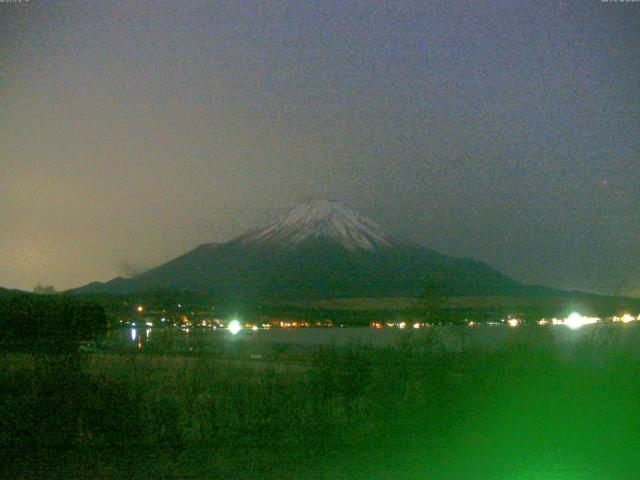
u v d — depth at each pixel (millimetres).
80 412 12758
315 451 12266
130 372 15445
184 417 14078
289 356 22297
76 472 10922
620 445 12617
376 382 14953
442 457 11898
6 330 18547
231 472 10984
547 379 15375
